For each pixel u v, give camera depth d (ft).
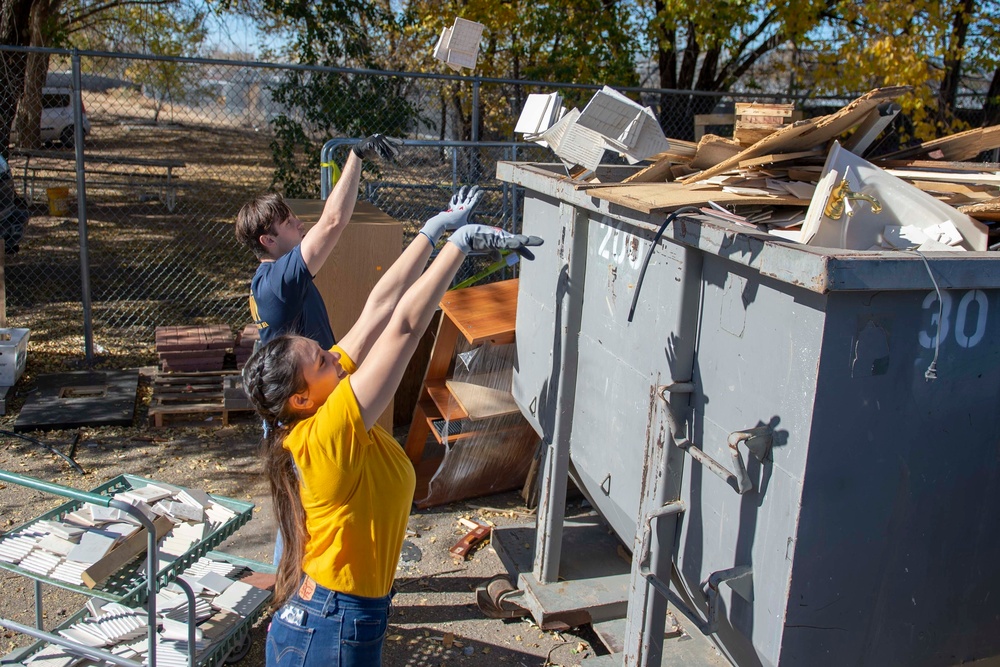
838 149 7.43
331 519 6.89
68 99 35.53
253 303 11.00
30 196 40.19
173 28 40.93
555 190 10.69
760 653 7.28
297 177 34.12
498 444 15.10
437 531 14.33
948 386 6.79
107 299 27.02
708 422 7.95
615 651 10.87
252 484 15.58
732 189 8.63
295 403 6.91
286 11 33.83
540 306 11.94
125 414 17.89
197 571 11.28
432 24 35.81
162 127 50.06
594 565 12.49
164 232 36.73
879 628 7.23
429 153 32.71
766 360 6.98
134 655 9.58
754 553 7.27
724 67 38.17
